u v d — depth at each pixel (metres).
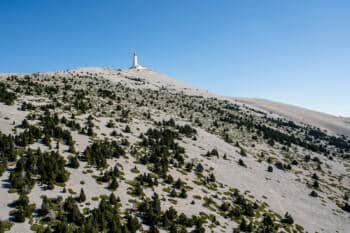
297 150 149.88
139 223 48.38
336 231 74.06
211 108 194.25
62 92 132.62
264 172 102.12
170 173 74.38
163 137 99.50
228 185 81.19
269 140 148.00
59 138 73.44
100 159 66.69
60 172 55.38
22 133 67.38
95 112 110.00
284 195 88.38
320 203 89.81
